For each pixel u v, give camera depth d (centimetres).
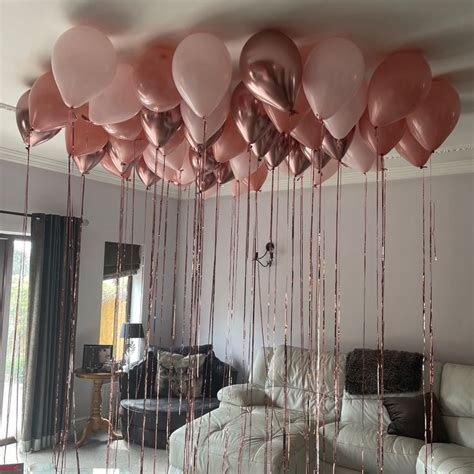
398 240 386
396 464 280
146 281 479
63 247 387
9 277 385
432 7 156
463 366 326
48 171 397
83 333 419
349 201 410
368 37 177
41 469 254
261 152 212
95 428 382
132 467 327
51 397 372
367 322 393
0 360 377
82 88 161
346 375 351
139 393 411
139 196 477
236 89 190
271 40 153
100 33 162
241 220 470
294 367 380
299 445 285
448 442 296
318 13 161
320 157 213
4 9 164
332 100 162
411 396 323
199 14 164
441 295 363
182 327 498
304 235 429
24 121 206
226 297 476
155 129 196
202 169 189
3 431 373
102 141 234
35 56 202
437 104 192
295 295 427
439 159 347
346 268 407
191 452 284
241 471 266
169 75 174
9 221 369
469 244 355
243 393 368
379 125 183
